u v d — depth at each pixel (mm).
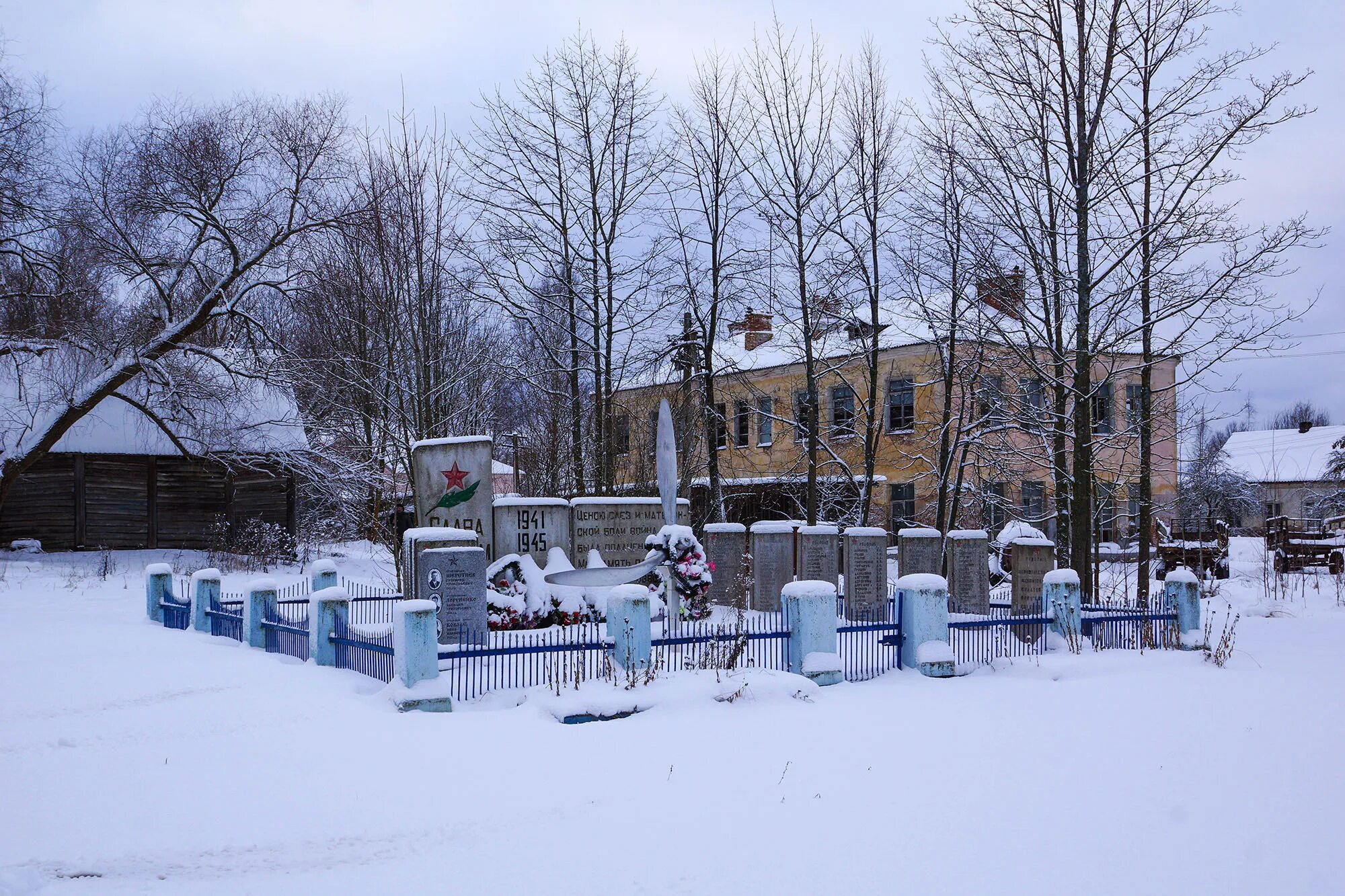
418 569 13531
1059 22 20516
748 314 28188
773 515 37906
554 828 6984
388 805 7414
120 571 27578
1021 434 32062
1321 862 6473
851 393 38156
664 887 5953
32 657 13250
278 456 30719
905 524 36438
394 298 25859
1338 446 54125
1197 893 5957
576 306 27188
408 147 25328
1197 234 20000
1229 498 52312
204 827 6918
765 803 7562
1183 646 15578
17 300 28969
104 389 27141
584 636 11898
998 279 22234
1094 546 25719
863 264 25109
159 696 10781
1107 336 22406
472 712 10219
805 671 12078
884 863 6367
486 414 30547
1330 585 29375
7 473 26875
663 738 9383
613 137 26078
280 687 11117
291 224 28203
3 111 26578
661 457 16391
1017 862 6410
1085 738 9703
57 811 7199
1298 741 9703
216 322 32156
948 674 13008
